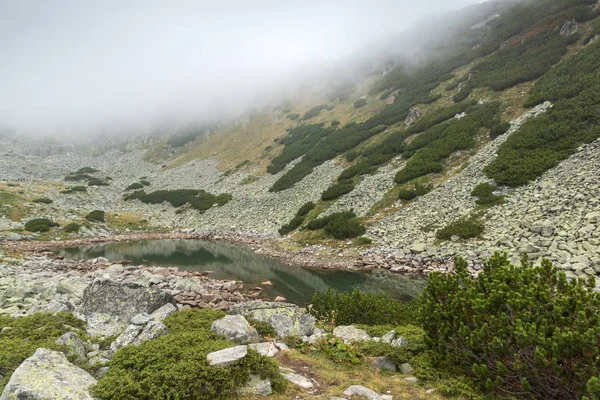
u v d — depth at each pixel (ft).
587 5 164.14
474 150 130.72
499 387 21.62
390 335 34.06
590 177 86.38
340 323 44.96
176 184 285.43
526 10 217.97
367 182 150.10
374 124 209.05
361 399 22.47
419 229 105.60
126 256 138.62
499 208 96.17
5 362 21.83
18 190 230.89
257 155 280.72
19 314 50.01
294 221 148.05
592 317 20.29
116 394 19.34
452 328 26.25
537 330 21.21
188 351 23.59
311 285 87.86
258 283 91.91
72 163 427.74
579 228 74.64
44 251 148.25
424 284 82.12
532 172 100.37
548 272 25.59
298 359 29.43
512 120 131.13
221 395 20.88
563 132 107.04
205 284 89.10
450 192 114.42
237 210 199.62
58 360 22.13
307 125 280.92
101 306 41.86
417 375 26.43
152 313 39.09
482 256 82.07
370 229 117.50
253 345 30.66
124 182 321.73
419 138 156.35
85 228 189.16
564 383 19.29
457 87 189.88
